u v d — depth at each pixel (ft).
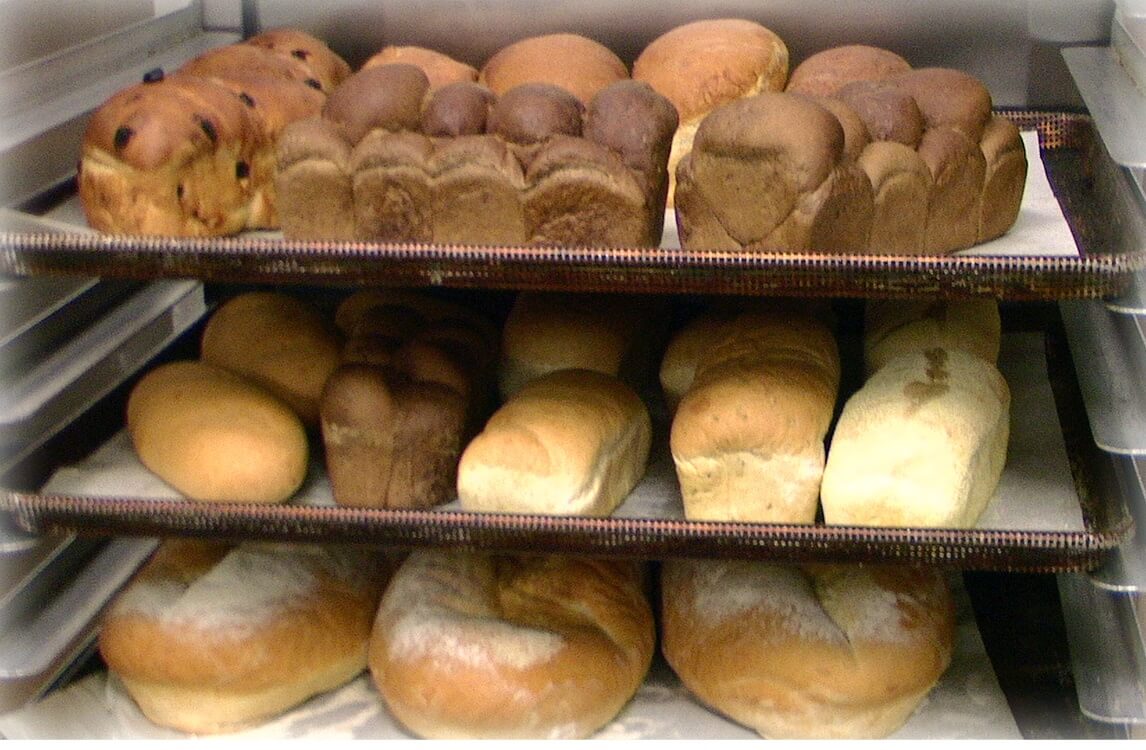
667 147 2.86
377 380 3.05
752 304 3.36
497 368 3.43
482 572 3.27
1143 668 2.94
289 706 3.18
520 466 2.87
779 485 2.90
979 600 3.47
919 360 3.10
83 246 2.69
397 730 3.12
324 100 3.18
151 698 3.11
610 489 3.01
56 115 3.18
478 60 3.68
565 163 2.76
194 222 2.88
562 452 2.88
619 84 2.90
